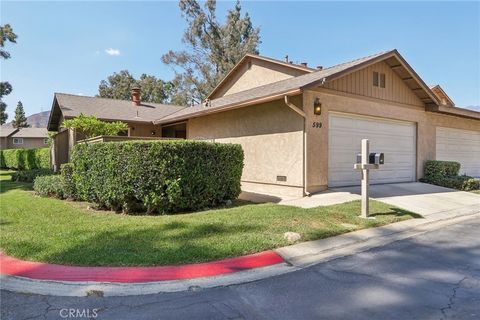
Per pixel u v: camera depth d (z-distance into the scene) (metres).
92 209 8.36
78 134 13.52
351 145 11.52
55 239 5.49
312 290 3.93
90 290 3.88
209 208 8.38
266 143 11.81
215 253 4.88
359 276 4.38
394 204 9.22
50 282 4.07
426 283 4.14
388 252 5.45
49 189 10.57
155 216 7.38
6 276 4.26
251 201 9.78
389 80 12.69
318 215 7.32
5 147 45.94
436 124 14.77
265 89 13.83
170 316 3.28
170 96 46.03
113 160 7.71
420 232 6.84
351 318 3.25
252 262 4.78
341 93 11.09
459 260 5.05
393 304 3.55
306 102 10.24
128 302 3.61
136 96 23.03
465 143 16.69
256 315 3.31
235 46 37.66
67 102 20.11
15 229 6.20
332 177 10.95
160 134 20.73
